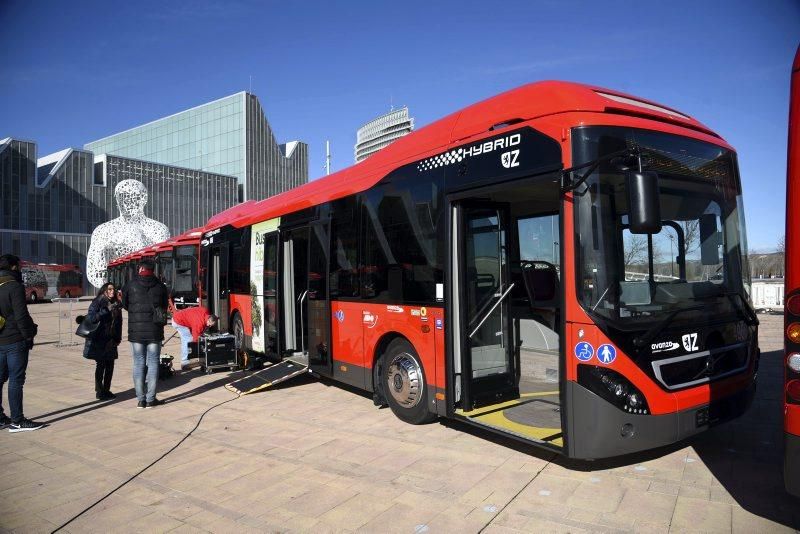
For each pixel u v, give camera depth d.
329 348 7.84
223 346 10.56
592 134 4.39
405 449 5.57
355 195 7.32
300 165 110.69
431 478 4.79
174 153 108.31
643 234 4.53
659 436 4.34
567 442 4.39
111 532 4.03
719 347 4.86
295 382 9.33
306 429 6.46
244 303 11.38
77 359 12.85
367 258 7.02
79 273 48.44
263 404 7.81
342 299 7.55
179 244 21.39
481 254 5.91
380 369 6.95
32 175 68.69
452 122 5.88
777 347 10.98
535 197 6.30
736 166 5.41
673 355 4.50
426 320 5.93
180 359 12.72
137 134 113.38
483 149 5.26
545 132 4.64
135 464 5.46
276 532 3.95
